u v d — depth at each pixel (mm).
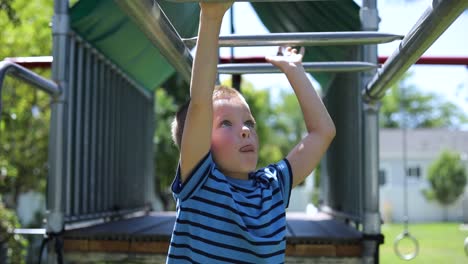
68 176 3227
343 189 4105
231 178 1510
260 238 1401
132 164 4941
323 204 5488
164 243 3027
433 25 1526
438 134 30609
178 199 1502
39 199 14242
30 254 4922
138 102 5191
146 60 4422
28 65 3807
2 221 5020
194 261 1418
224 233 1409
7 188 7684
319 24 3590
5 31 7609
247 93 20312
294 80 1812
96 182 3859
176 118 1675
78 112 3396
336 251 2951
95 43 3604
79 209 3471
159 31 1563
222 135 1497
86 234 3068
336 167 4504
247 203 1452
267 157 24094
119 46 3805
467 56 4402
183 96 16641
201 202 1438
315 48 3701
